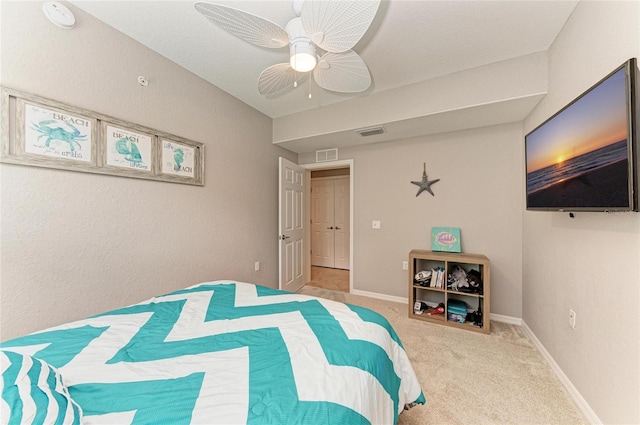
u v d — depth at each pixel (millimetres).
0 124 1233
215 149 2475
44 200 1392
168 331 1138
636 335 1056
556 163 1538
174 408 680
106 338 1065
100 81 1614
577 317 1495
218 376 822
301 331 1120
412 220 3104
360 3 1090
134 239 1818
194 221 2275
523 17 1587
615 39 1176
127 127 1746
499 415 1393
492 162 2670
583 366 1425
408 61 2051
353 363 902
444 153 2906
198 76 2287
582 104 1304
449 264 2854
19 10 1297
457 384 1646
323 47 1386
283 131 3221
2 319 1264
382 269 3301
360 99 2682
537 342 2098
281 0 1477
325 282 4168
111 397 721
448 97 2240
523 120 2486
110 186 1678
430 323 2578
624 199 1052
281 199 3166
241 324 1203
